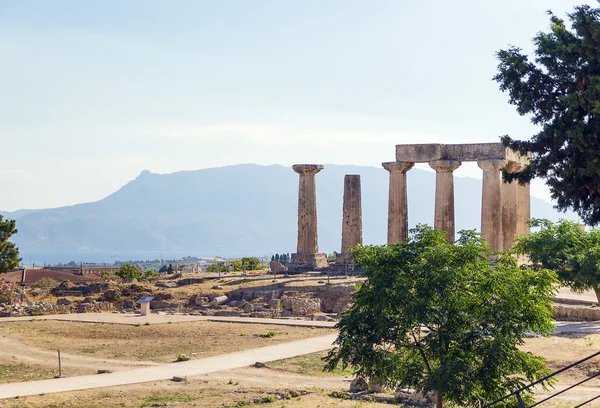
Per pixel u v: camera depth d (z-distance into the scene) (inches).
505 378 1251.2
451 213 3186.5
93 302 3292.3
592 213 1482.5
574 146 1396.4
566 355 1797.5
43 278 4094.5
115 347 2310.5
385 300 1264.8
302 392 1668.3
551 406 1408.7
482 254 1328.7
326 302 2979.8
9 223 3730.3
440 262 1284.4
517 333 1250.0
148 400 1625.2
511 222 3225.9
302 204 3617.1
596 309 2402.8
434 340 1232.2
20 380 1865.2
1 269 3678.6
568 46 1413.6
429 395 1524.4
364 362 1293.1
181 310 3107.8
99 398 1649.9
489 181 3102.9
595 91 1350.9
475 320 1248.2
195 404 1571.1
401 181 3294.8
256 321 2669.8
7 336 2541.8
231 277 3582.7
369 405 1534.2
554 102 1461.6
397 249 1333.7
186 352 2190.0
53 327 2699.3
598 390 1533.0
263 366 1951.3
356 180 3526.1
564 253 2321.6
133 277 4409.5
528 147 1488.7
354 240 3506.4
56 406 1583.4
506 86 1482.5
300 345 2212.1
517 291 1267.2
